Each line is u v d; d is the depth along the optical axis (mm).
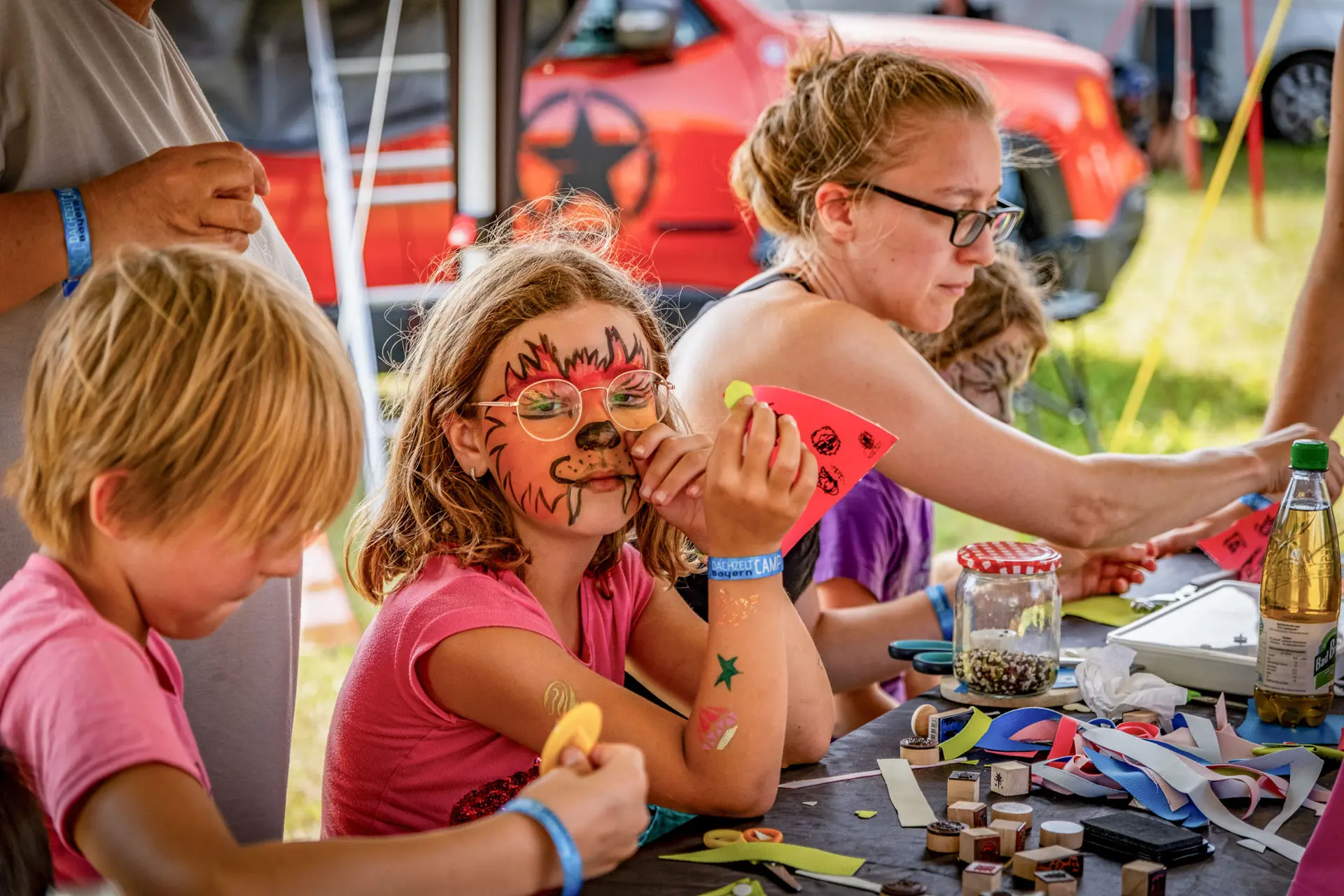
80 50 1727
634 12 5613
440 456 1616
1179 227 10250
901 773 1488
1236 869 1225
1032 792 1422
